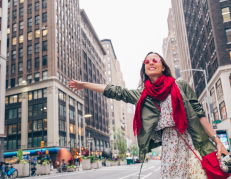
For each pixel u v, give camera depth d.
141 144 1.91
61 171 28.47
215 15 36.66
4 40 35.25
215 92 37.72
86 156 29.92
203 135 1.80
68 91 55.41
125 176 14.65
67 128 52.28
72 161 30.58
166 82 1.92
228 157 1.63
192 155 1.80
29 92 51.31
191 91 1.96
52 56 50.84
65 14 60.41
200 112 1.88
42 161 24.52
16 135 50.62
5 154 50.19
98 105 85.31
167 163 1.85
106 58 132.00
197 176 1.74
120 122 145.75
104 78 103.12
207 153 1.77
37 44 53.12
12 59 55.03
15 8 57.94
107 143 92.81
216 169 1.67
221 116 35.72
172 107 1.83
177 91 1.86
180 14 73.31
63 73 54.69
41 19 54.28
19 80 52.88
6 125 52.03
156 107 1.93
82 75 70.31
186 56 66.25
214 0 37.31
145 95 1.95
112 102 121.50
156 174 15.51
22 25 56.16
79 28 71.31
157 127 1.92
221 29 35.88
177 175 1.80
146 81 2.03
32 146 48.09
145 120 1.92
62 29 57.38
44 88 49.84
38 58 52.16
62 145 49.50
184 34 67.56
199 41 47.94
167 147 1.89
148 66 2.02
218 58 34.84
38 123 48.69
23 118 50.12
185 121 1.78
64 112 52.50
